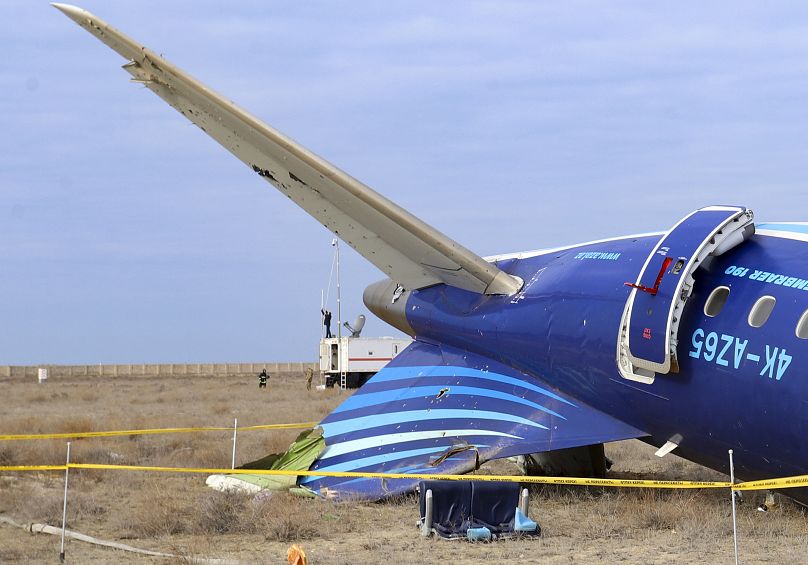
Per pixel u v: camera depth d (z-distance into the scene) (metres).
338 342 65.50
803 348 12.69
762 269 13.98
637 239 17.17
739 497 16.11
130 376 115.12
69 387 74.06
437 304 20.23
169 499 16.14
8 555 12.43
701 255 14.35
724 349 13.75
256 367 133.75
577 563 11.62
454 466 16.56
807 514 14.74
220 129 18.28
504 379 18.20
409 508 15.89
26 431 29.67
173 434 29.41
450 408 18.16
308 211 19.52
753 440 13.60
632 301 15.03
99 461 22.25
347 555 12.28
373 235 19.42
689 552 12.24
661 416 15.12
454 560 11.91
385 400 19.22
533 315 17.69
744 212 14.55
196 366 129.50
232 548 12.91
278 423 33.69
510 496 13.71
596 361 16.08
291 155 17.94
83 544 13.26
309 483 17.41
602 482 13.23
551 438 16.44
